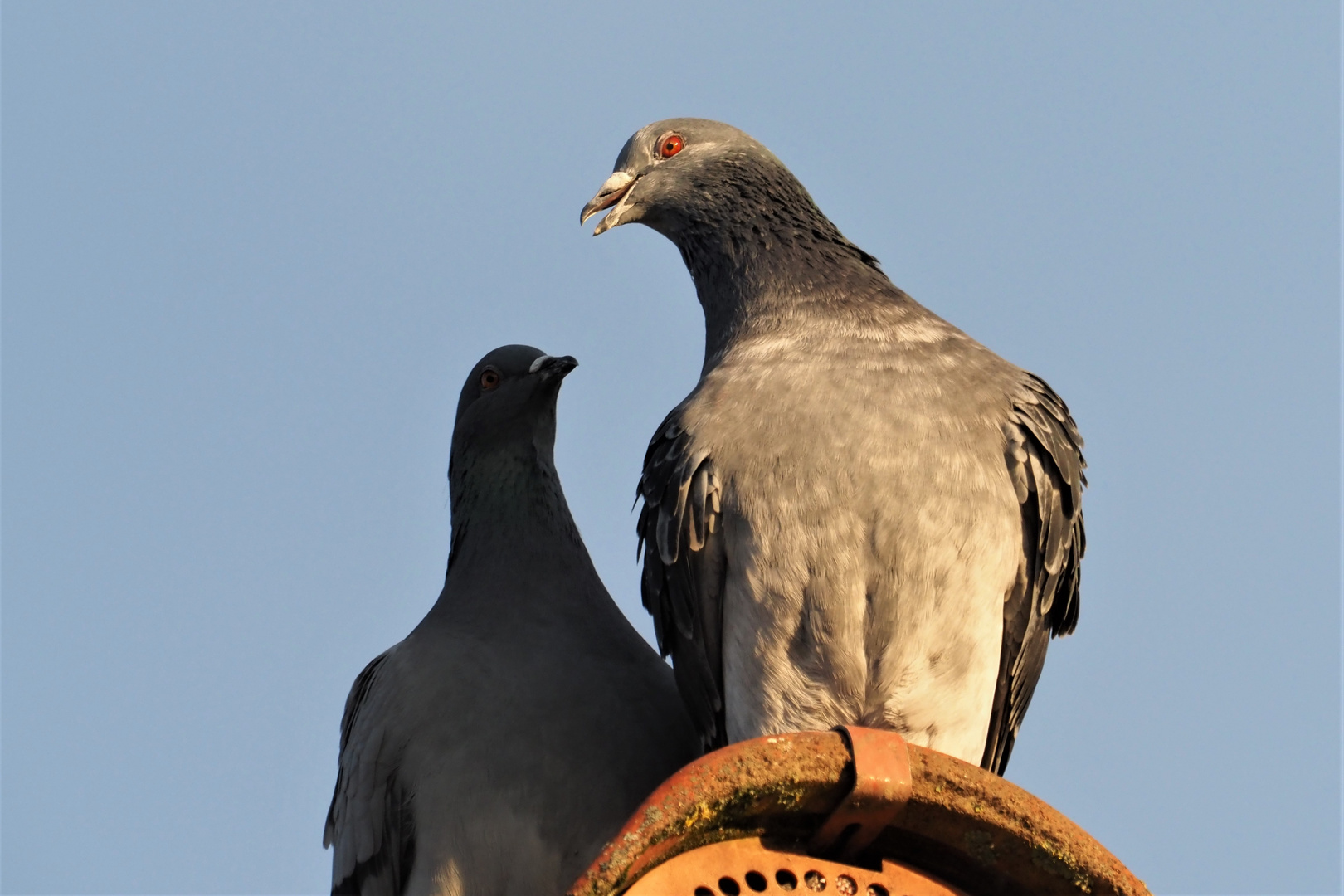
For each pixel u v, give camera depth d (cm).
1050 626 1107
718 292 1201
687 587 1044
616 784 1105
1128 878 689
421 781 1107
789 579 991
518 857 1081
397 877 1117
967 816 687
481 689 1127
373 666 1223
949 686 998
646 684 1162
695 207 1217
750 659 1006
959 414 1016
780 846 693
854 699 996
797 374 1045
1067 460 1040
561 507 1262
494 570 1219
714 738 1066
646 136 1248
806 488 993
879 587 986
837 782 680
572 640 1171
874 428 1004
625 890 647
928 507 988
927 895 695
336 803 1196
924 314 1117
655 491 1050
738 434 1018
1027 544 1031
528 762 1100
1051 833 688
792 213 1205
